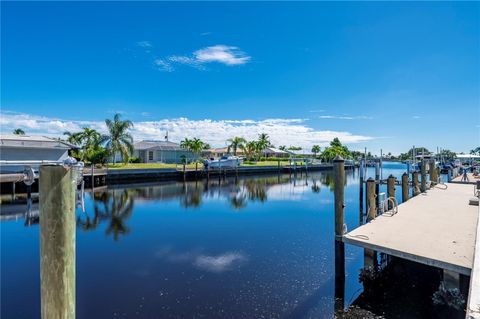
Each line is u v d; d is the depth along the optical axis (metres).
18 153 22.72
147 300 5.59
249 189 25.48
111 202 17.84
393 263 7.14
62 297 2.39
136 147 44.81
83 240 9.84
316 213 14.76
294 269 7.15
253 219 13.27
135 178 28.58
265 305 5.43
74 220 2.51
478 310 2.18
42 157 23.83
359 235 6.33
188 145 48.12
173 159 47.44
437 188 14.47
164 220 13.05
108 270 7.12
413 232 6.53
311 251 8.55
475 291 2.50
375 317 5.09
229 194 21.98
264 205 17.16
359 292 5.96
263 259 7.87
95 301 5.55
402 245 5.67
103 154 33.47
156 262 7.70
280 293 5.90
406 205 9.77
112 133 36.41
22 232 10.84
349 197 20.50
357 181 34.09
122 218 13.43
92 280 6.53
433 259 5.01
